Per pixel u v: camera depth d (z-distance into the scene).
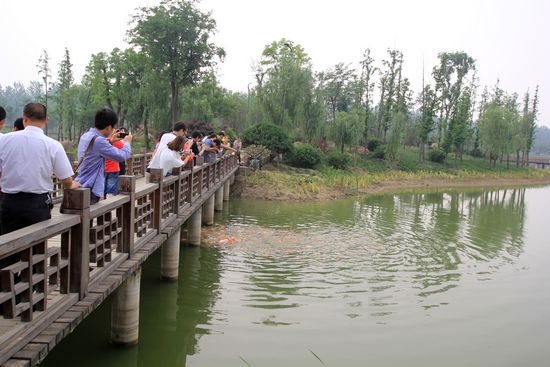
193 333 7.82
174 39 34.50
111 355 6.76
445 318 8.97
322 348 7.45
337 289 10.27
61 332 4.05
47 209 4.41
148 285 10.04
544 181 49.09
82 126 49.56
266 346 7.43
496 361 7.36
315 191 26.45
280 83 35.22
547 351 7.76
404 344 7.76
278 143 31.08
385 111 50.78
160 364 6.76
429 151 53.12
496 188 40.47
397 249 14.34
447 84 55.94
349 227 17.50
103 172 6.23
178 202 9.47
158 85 36.41
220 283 10.34
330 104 58.97
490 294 10.52
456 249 14.84
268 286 10.26
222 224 16.80
